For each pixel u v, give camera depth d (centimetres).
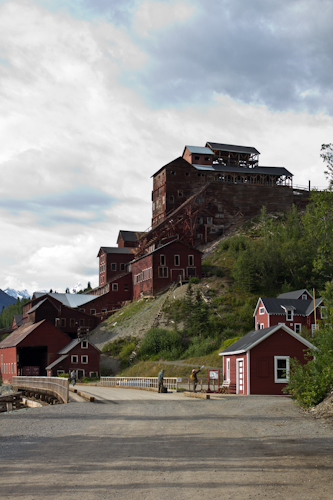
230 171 13175
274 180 13900
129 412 2330
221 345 6894
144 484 935
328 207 2988
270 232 11862
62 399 3406
